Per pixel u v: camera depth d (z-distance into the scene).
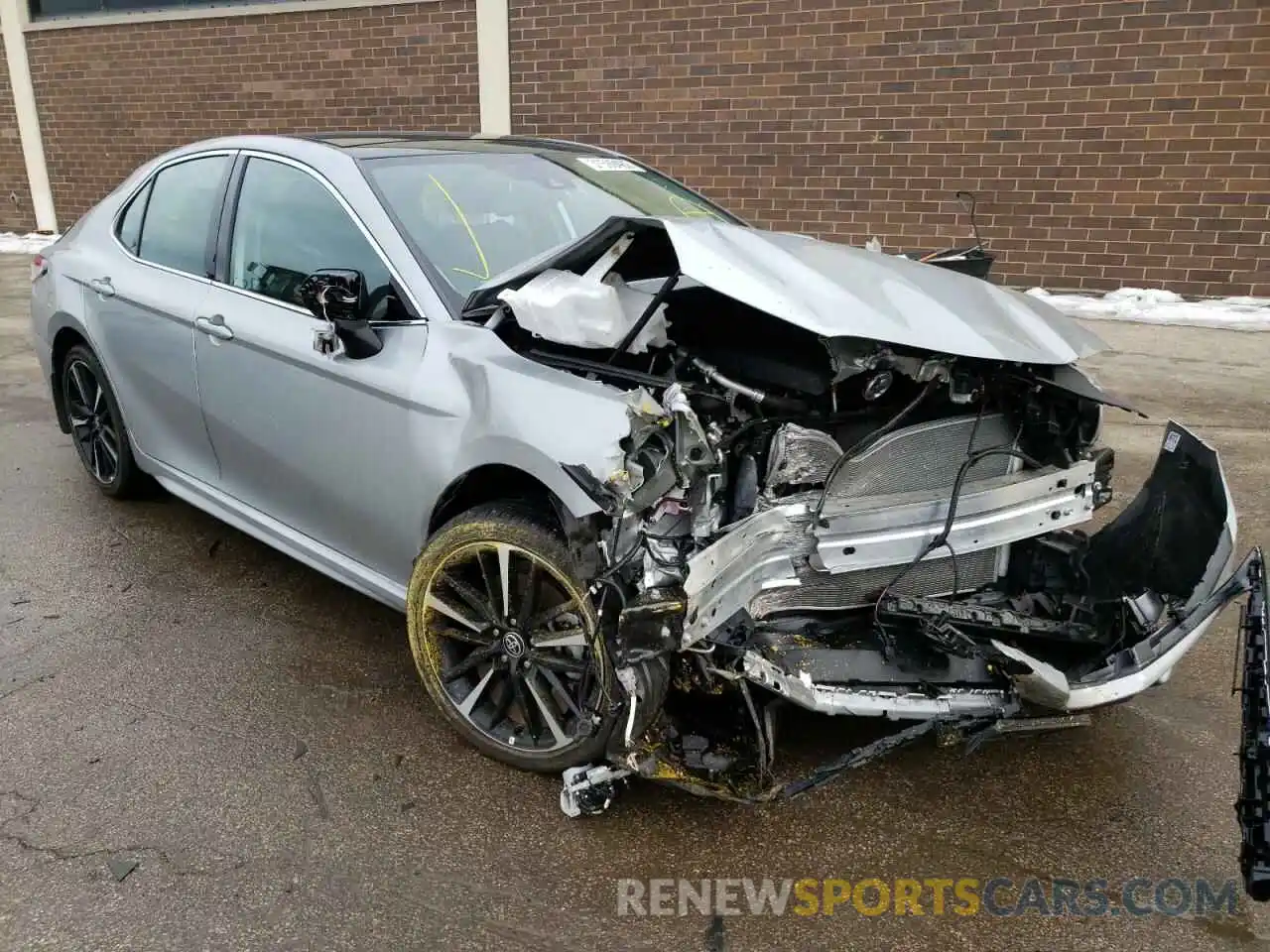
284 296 3.36
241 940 2.21
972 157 8.47
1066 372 2.85
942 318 2.54
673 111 9.51
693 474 2.35
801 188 9.17
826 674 2.42
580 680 2.60
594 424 2.39
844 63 8.68
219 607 3.77
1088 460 2.84
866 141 8.80
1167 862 2.46
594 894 2.35
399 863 2.45
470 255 3.14
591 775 2.57
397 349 2.92
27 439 5.78
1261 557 2.38
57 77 13.27
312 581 4.01
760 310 2.61
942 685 2.44
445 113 10.70
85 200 13.80
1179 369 6.69
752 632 2.46
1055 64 7.99
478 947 2.19
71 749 2.89
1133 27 7.68
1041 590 3.01
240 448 3.60
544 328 2.55
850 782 2.75
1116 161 8.03
